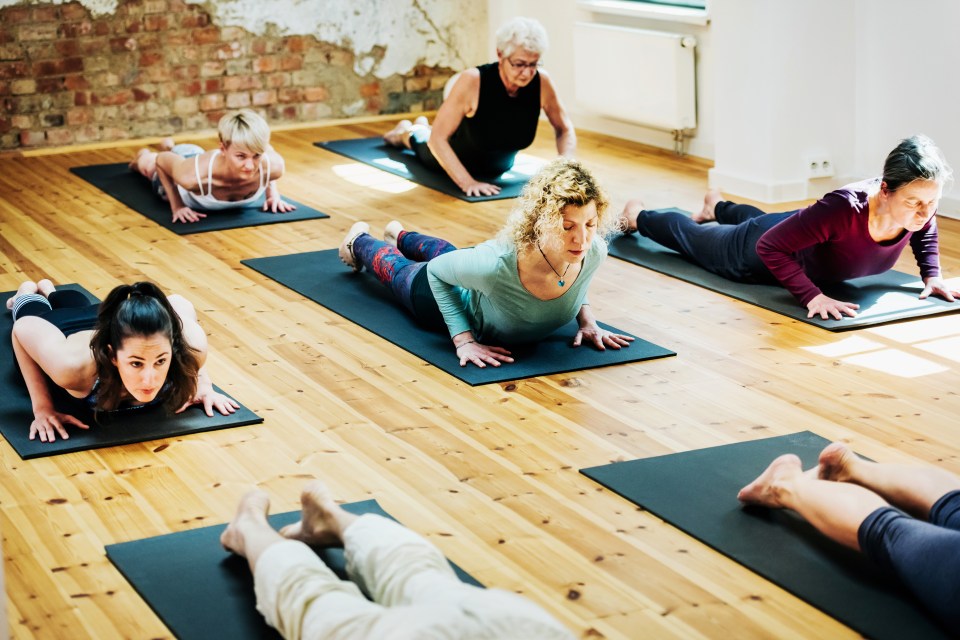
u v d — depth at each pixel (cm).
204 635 239
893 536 244
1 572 234
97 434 336
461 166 617
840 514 254
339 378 380
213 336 419
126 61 769
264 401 362
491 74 599
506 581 261
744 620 244
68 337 338
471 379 373
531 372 378
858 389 362
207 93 795
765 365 383
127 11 761
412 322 428
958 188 547
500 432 338
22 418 349
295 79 816
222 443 333
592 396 361
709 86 680
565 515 289
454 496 300
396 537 231
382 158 704
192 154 603
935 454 316
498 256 367
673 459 316
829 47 579
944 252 495
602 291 462
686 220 490
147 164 643
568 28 786
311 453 326
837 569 259
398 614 199
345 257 474
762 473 303
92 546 279
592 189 353
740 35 585
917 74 557
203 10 779
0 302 452
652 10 707
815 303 421
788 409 348
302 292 463
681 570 263
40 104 757
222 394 362
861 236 417
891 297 439
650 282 471
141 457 325
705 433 333
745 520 282
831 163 595
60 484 310
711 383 369
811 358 387
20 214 596
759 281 462
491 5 851
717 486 299
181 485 309
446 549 274
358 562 232
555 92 611
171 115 790
